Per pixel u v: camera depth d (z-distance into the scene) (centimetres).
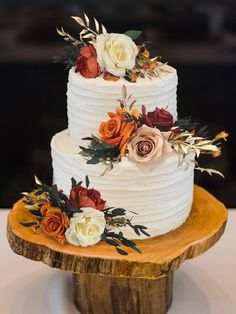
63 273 95
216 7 130
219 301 88
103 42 76
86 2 129
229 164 144
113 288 81
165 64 84
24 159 145
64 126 142
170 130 74
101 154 73
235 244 101
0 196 147
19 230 77
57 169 79
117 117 73
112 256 71
